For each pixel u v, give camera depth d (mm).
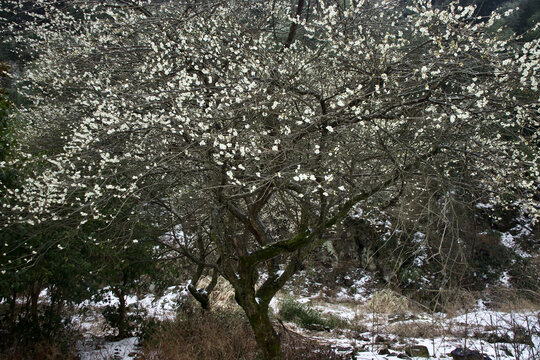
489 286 7961
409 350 5164
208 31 4785
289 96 3867
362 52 4078
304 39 6059
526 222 11922
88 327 6715
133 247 5496
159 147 4660
